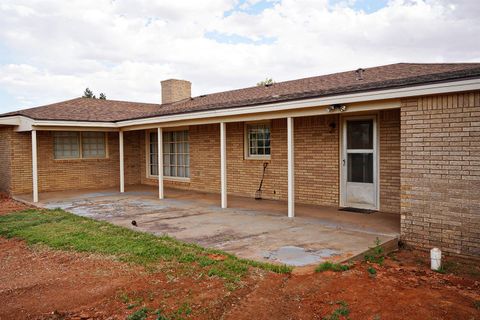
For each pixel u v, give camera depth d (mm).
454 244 5516
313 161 9664
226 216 8406
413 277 4559
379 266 5012
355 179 8875
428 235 5793
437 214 5688
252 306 3691
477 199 5285
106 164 15258
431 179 5730
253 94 12883
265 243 5926
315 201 9672
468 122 5340
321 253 5285
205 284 4270
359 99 6469
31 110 13344
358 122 8727
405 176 6023
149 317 3516
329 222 7449
